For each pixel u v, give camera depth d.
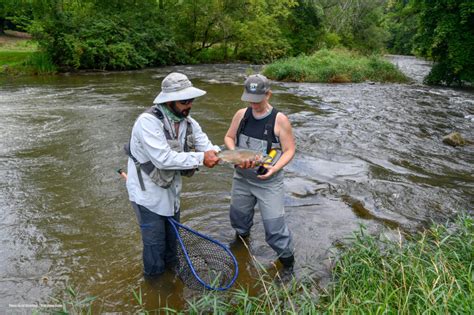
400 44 58.44
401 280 3.46
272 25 33.28
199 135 3.74
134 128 3.32
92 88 16.02
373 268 3.64
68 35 21.73
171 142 3.30
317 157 7.69
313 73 19.92
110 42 24.03
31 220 5.02
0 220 5.00
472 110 12.74
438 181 6.62
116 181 6.31
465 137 9.40
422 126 10.44
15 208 5.34
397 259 3.81
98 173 6.64
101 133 9.09
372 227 4.98
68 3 26.39
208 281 3.71
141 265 4.06
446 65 19.50
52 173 6.62
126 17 26.16
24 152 7.69
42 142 8.35
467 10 17.62
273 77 20.67
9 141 8.38
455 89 18.28
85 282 3.79
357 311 3.01
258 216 5.21
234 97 14.19
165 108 3.32
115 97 13.91
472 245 3.97
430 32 19.59
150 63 26.42
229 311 3.32
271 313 3.07
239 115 3.96
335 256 4.18
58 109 11.66
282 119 3.74
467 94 16.52
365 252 3.94
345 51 26.25
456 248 4.00
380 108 12.82
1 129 9.33
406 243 4.32
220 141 8.45
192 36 30.58
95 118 10.55
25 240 4.54
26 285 3.74
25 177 6.43
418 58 44.75
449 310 2.96
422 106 13.32
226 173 6.75
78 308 3.42
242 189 4.18
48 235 4.66
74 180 6.34
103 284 3.76
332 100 14.19
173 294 3.62
